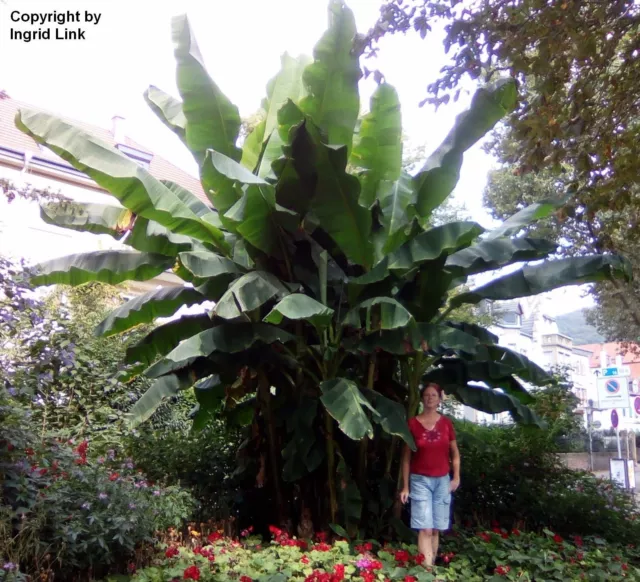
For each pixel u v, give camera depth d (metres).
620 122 7.29
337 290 6.68
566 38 6.48
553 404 8.61
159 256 6.95
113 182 5.62
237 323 6.20
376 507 6.57
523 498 7.83
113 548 5.14
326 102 6.39
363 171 7.00
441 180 6.41
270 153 6.94
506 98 6.25
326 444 6.52
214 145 6.83
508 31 6.32
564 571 5.80
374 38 6.12
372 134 6.79
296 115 6.27
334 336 6.49
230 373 6.89
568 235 12.57
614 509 7.83
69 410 8.06
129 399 8.92
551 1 6.17
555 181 13.56
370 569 5.09
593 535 7.39
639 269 12.00
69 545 4.73
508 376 7.53
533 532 7.20
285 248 6.50
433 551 6.10
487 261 6.30
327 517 6.59
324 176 5.91
